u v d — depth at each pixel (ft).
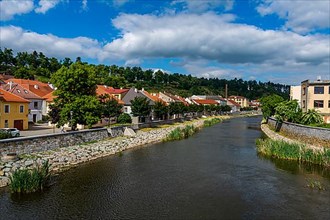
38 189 72.69
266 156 119.65
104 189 74.84
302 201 67.26
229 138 180.96
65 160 101.60
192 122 288.71
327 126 136.46
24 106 166.81
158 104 238.89
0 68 454.40
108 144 134.82
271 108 262.47
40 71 463.01
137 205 64.28
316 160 104.42
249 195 71.36
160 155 121.80
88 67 146.20
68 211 60.23
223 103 552.82
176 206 63.87
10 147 90.84
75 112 133.39
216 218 57.93
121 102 237.66
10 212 58.80
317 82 208.23
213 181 83.25
